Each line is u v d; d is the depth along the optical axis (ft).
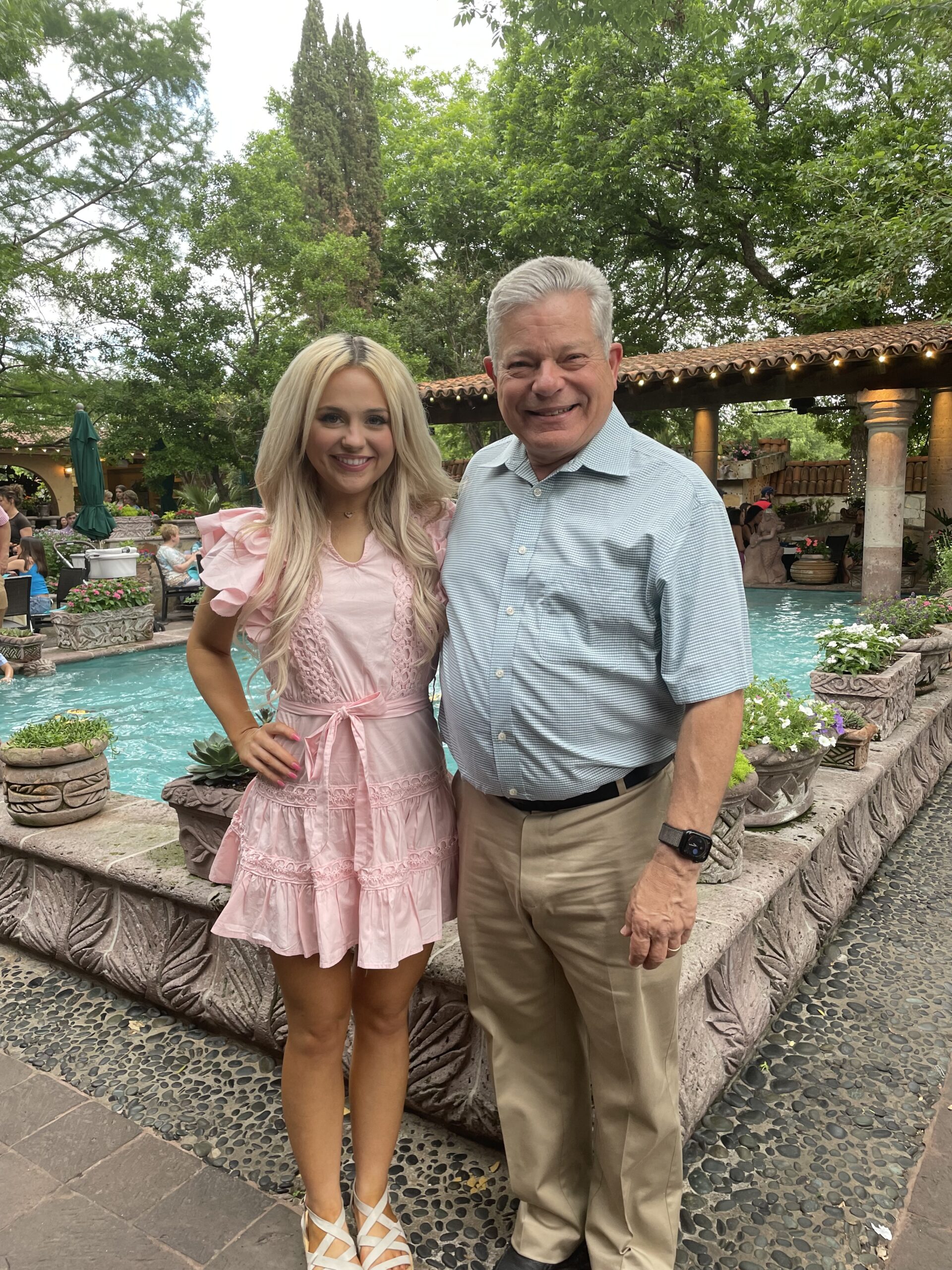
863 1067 7.32
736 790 7.54
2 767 10.53
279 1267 5.38
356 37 91.81
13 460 79.15
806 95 56.75
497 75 68.23
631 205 61.87
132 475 94.12
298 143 91.04
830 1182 6.04
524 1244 5.30
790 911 8.59
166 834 9.27
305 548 4.78
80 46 54.24
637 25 35.01
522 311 4.30
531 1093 5.32
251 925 5.15
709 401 39.83
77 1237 5.63
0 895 9.64
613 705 4.44
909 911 10.11
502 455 4.97
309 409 4.61
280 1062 7.49
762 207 59.16
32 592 32.73
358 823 4.95
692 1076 6.41
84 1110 6.91
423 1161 6.30
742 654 4.24
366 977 5.28
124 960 8.41
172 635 31.83
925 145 38.75
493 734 4.59
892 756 11.82
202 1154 6.40
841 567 47.24
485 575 4.74
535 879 4.71
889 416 35.17
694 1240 5.54
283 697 5.20
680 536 4.20
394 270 94.73
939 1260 5.35
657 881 4.26
